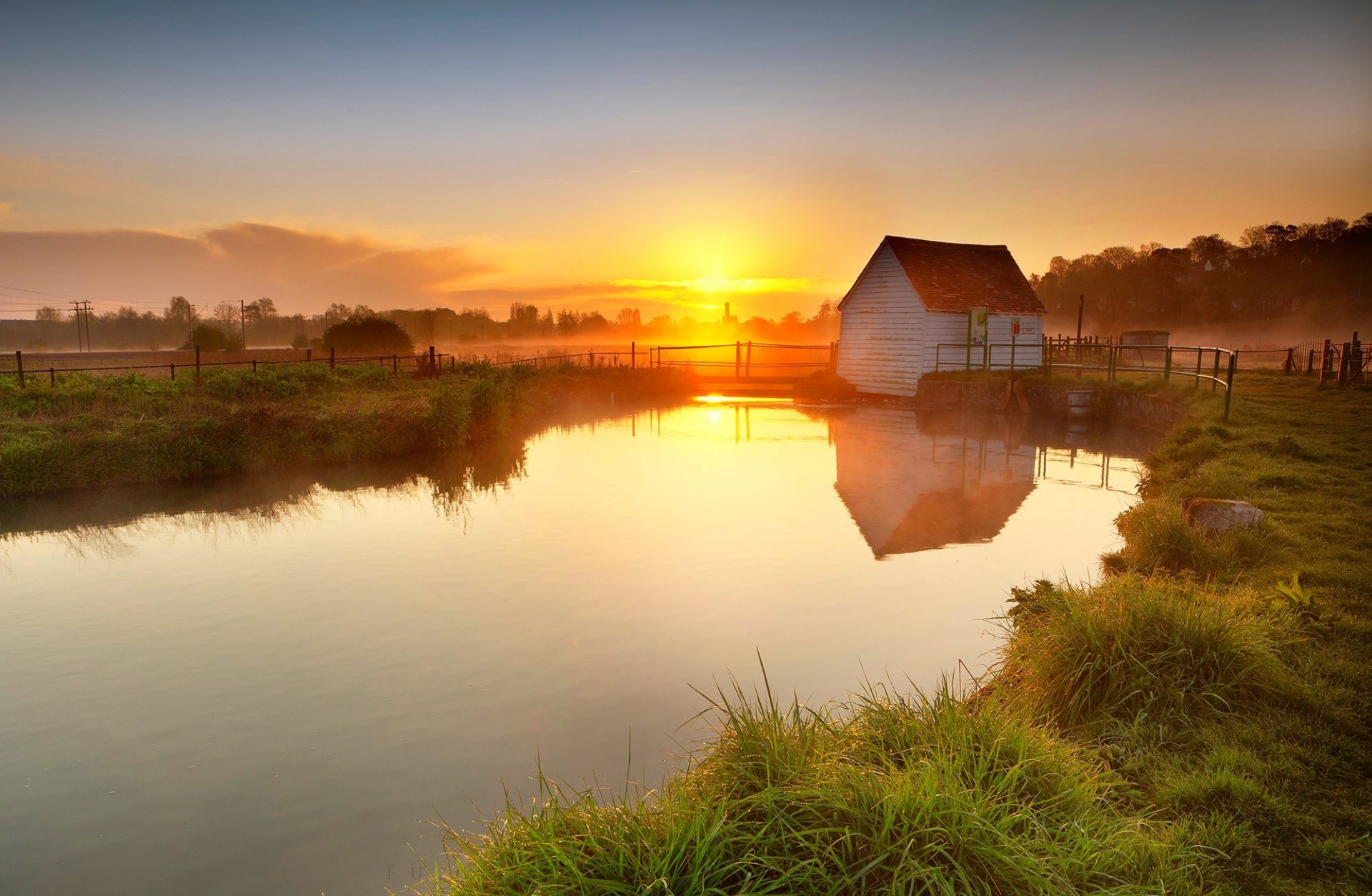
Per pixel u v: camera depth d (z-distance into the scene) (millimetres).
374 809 4844
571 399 30688
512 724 5832
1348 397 19469
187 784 5172
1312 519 8258
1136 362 38281
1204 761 3986
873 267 30453
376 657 7086
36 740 5773
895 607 8023
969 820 2918
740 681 6398
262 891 4117
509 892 2838
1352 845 3289
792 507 12789
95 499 13766
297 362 34219
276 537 11375
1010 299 29469
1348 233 115375
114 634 7734
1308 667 4824
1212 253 122812
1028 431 21516
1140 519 9109
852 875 2791
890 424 23469
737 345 36781
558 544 10766
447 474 16016
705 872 2789
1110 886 2951
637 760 5246
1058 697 4766
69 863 4406
